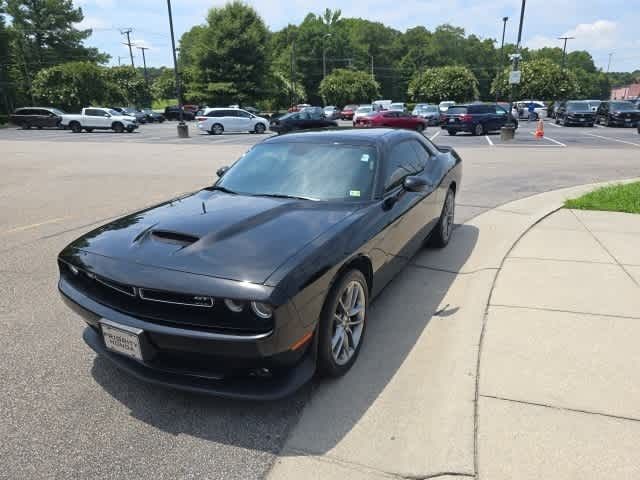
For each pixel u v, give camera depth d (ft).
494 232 20.13
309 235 9.52
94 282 9.46
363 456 7.88
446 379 9.84
